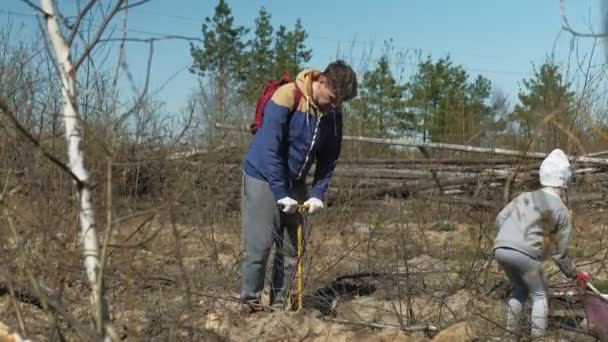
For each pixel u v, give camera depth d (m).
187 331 4.49
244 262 5.34
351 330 5.08
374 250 6.91
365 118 18.05
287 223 5.52
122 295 4.60
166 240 5.59
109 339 2.93
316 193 5.50
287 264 5.59
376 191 11.09
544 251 4.29
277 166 5.19
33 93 4.10
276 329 4.99
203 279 5.71
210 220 6.94
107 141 3.44
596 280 6.00
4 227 3.83
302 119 5.21
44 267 3.84
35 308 4.62
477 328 4.88
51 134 4.02
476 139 10.12
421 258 6.98
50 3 2.94
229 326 4.72
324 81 5.16
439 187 9.88
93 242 2.96
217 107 10.26
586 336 5.12
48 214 3.89
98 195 3.83
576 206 7.80
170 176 4.37
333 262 6.55
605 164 9.63
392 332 5.00
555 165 4.96
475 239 6.32
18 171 3.82
